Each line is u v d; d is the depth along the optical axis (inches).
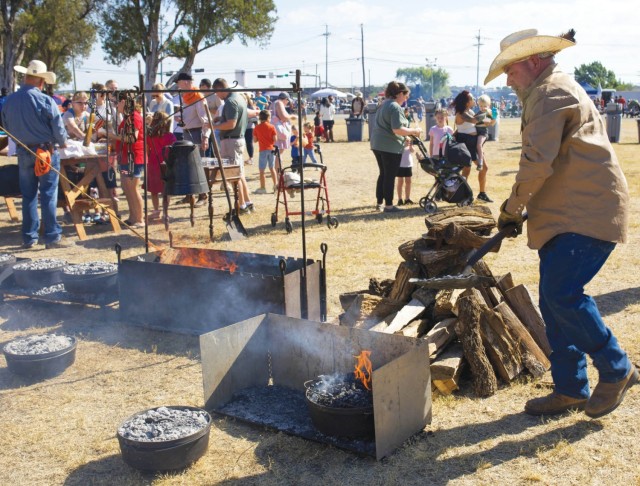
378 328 177.3
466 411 153.6
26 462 139.6
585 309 133.9
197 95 426.9
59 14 1705.2
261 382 174.6
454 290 178.7
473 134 431.2
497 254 295.9
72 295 235.9
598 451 133.3
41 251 330.0
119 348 202.1
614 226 130.0
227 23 1546.5
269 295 196.9
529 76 135.4
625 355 137.5
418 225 365.1
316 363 166.9
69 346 186.1
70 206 352.8
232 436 147.2
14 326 223.9
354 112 1079.6
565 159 131.1
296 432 145.9
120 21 1539.1
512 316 171.3
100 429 152.5
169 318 215.3
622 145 843.4
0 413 161.2
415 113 1857.8
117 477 132.8
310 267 204.4
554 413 148.2
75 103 445.7
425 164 398.9
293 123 938.1
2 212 450.3
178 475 131.7
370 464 133.4
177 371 183.8
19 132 325.4
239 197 413.7
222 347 159.3
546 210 134.1
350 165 695.1
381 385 132.2
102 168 371.9
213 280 205.5
